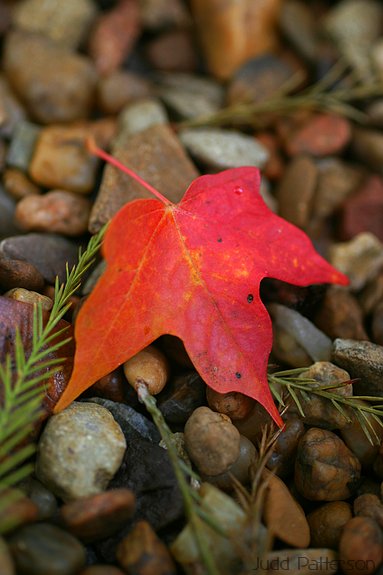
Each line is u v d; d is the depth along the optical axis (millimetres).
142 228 218
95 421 227
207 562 203
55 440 221
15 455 211
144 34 343
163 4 339
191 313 225
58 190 284
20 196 284
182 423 241
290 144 309
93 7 335
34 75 308
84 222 275
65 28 328
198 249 229
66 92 308
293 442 237
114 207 264
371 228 294
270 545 219
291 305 260
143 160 274
